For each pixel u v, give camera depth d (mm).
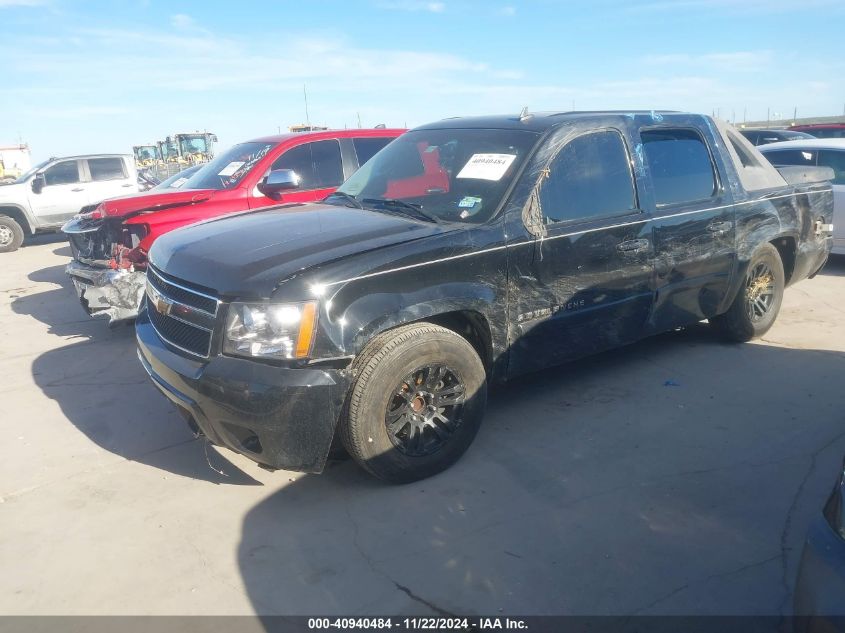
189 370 3547
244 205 6977
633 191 4781
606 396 4941
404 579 3066
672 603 2898
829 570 2119
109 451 4348
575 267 4383
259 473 4023
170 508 3674
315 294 3375
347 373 3457
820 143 9305
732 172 5500
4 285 9859
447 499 3676
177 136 23797
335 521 3510
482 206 4176
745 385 5102
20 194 13898
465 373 3898
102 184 14844
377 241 3707
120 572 3166
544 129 4500
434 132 5086
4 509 3705
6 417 4887
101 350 6387
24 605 2965
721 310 5590
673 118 5242
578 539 3324
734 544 3283
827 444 4211
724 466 3977
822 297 7562
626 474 3900
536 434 4391
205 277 3613
